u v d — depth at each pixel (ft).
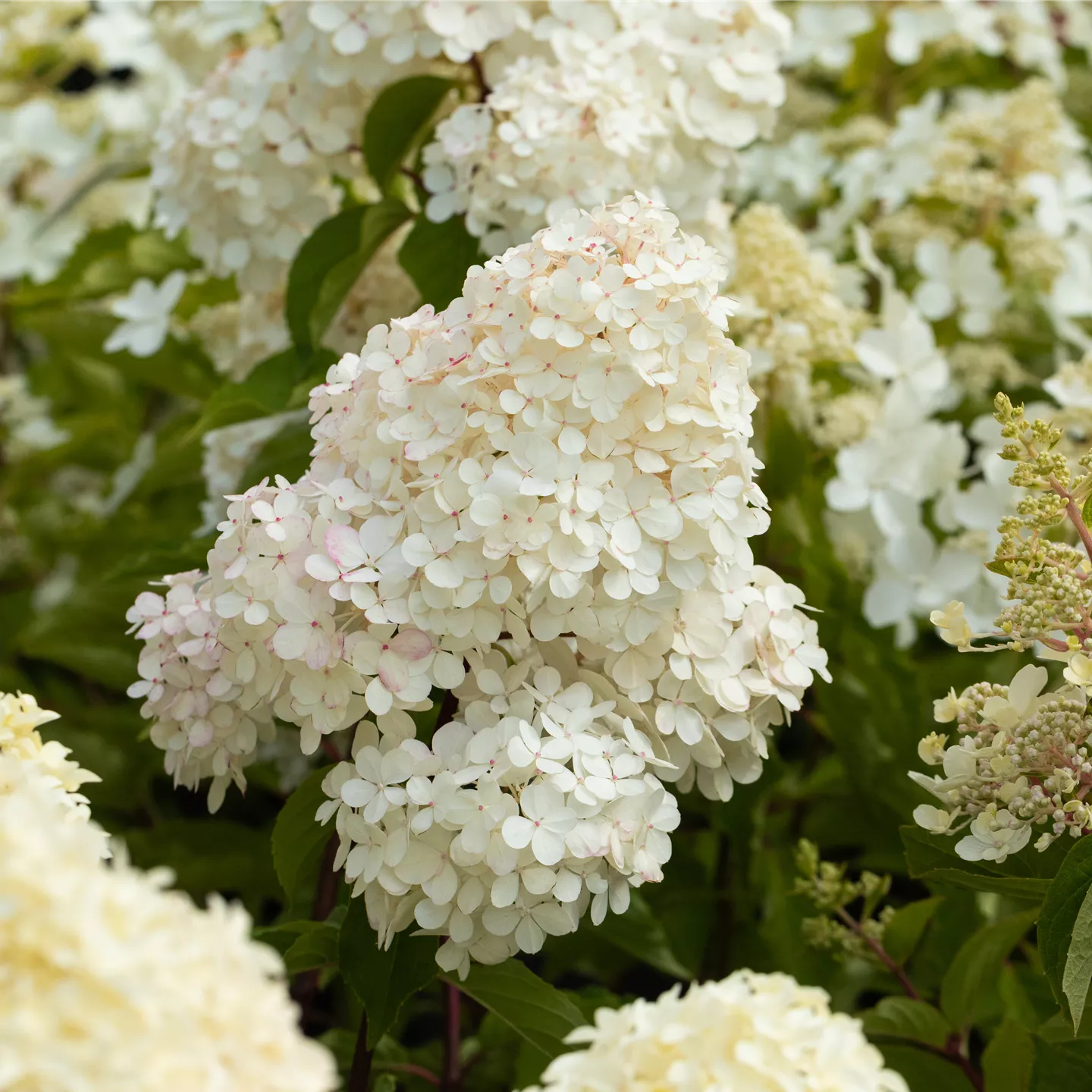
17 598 6.97
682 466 4.06
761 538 5.24
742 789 4.88
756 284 5.23
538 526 4.00
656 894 5.19
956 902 4.97
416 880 3.96
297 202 5.02
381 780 4.00
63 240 7.32
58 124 7.57
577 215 4.17
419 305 5.08
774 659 4.18
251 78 4.97
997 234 6.35
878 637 5.38
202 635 4.15
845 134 7.01
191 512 6.75
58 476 8.41
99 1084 3.41
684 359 4.09
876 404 5.37
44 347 8.98
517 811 3.95
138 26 7.72
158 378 6.28
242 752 4.16
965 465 6.31
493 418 4.03
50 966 3.47
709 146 4.87
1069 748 4.00
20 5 7.36
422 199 5.01
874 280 6.66
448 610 4.02
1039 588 4.03
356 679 4.03
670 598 4.06
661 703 4.12
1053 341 6.22
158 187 5.14
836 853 5.88
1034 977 4.95
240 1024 3.51
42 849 3.53
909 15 6.92
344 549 4.02
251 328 5.34
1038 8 7.21
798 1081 3.57
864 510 5.46
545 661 4.14
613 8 4.79
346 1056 4.80
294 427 4.99
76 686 7.06
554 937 5.19
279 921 5.18
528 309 4.05
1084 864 3.98
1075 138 6.20
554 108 4.65
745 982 3.76
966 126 6.29
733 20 4.89
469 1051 5.10
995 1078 4.47
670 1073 3.56
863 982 5.05
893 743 5.10
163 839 5.37
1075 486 4.10
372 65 4.86
